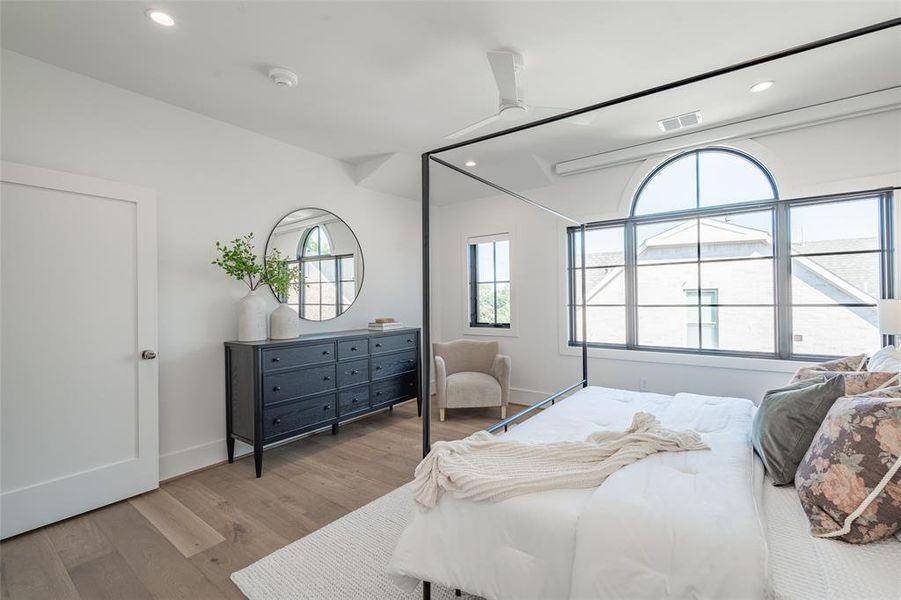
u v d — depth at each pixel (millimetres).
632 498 1170
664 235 3730
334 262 3916
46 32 1995
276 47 2139
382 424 3883
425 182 2010
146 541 1992
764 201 3229
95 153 2438
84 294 2301
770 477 1417
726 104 2846
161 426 2699
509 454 1545
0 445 2021
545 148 3693
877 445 1067
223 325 3035
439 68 2354
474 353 4445
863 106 2711
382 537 2002
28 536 2041
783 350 3178
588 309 4145
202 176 2943
